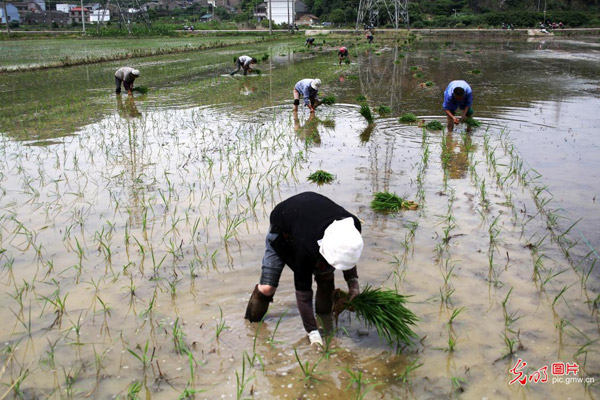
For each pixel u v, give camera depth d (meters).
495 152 9.38
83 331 4.19
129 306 4.54
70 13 133.38
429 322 4.27
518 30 75.38
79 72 24.27
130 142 10.35
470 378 3.62
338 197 7.15
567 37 62.16
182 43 47.56
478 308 4.46
